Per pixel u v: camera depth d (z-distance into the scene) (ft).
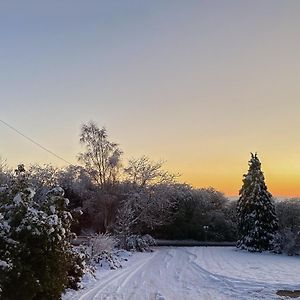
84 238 114.42
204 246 132.67
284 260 93.61
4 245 35.40
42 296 39.06
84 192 135.64
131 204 128.26
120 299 50.06
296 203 131.75
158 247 126.93
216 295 53.06
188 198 150.82
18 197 38.04
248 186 120.16
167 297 51.70
